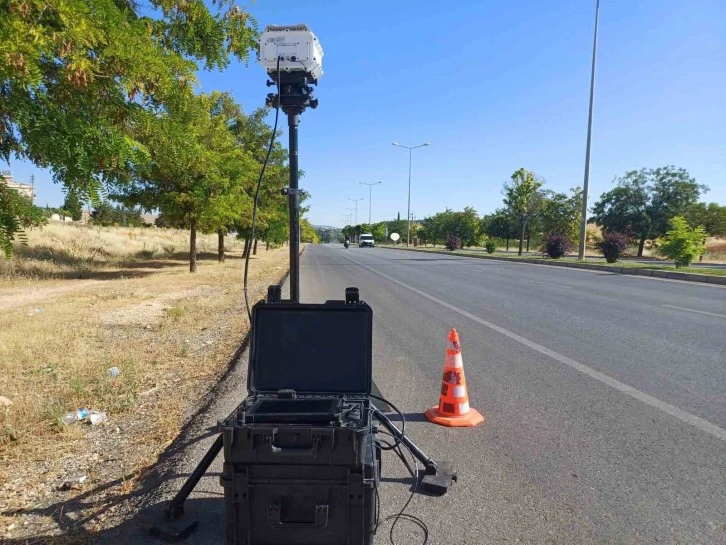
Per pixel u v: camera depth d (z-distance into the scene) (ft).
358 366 10.67
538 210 136.77
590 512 10.65
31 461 12.98
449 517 10.46
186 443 13.50
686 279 64.03
